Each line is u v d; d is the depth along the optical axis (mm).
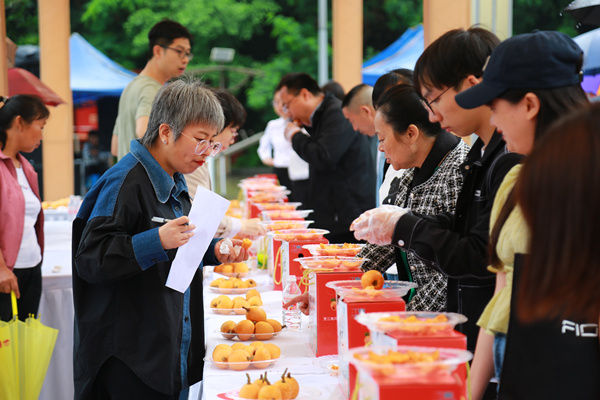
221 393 1904
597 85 4406
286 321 2760
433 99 1990
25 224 4238
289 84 5090
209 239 2352
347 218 5031
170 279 2303
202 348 2625
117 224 2238
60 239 5445
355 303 1818
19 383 3322
